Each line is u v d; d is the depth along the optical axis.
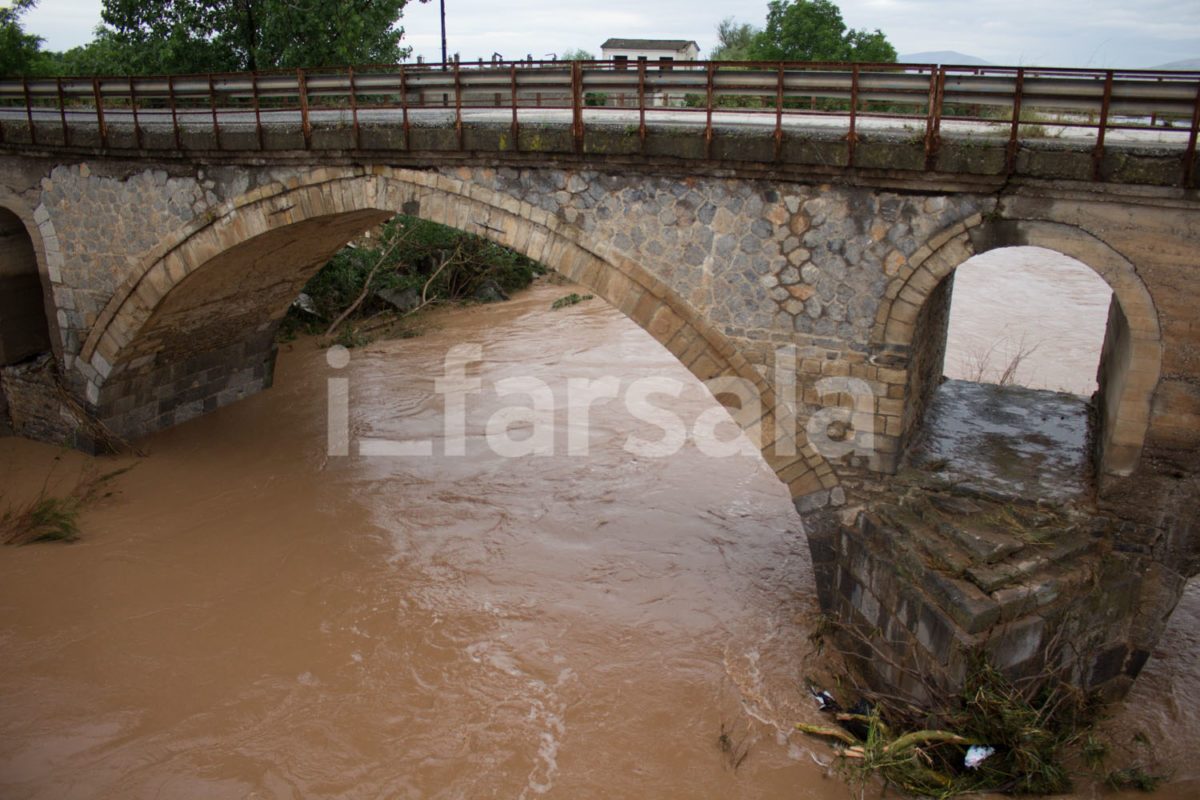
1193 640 11.61
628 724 10.26
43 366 17.08
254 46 24.33
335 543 14.20
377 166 12.68
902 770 8.94
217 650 11.52
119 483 16.09
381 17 25.25
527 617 12.28
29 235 17.00
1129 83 8.74
